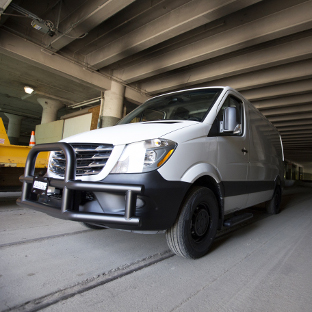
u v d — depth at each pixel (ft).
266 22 24.44
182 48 31.55
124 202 7.02
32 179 8.14
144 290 6.32
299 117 49.44
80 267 7.45
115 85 40.24
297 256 9.49
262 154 14.44
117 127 9.07
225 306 5.77
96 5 23.53
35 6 26.23
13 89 53.47
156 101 12.63
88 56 35.78
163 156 7.25
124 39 30.01
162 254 8.93
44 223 12.15
